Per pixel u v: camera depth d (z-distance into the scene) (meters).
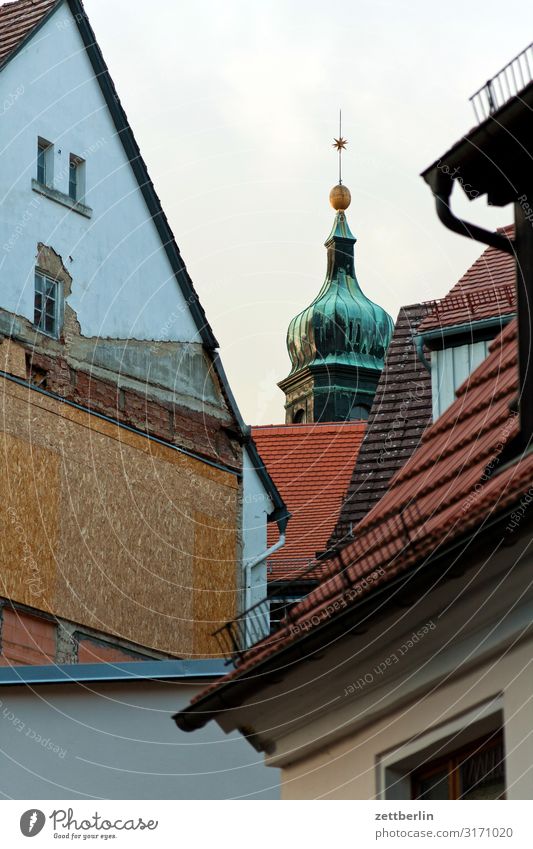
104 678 16.53
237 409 29.25
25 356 25.45
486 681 11.54
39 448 25.34
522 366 12.24
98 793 16.22
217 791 16.09
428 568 11.23
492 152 12.45
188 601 27.23
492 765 11.57
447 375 20.83
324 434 31.84
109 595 25.88
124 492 26.70
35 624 24.58
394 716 12.45
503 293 20.61
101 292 26.97
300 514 29.97
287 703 13.04
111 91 27.22
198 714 13.30
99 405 26.66
